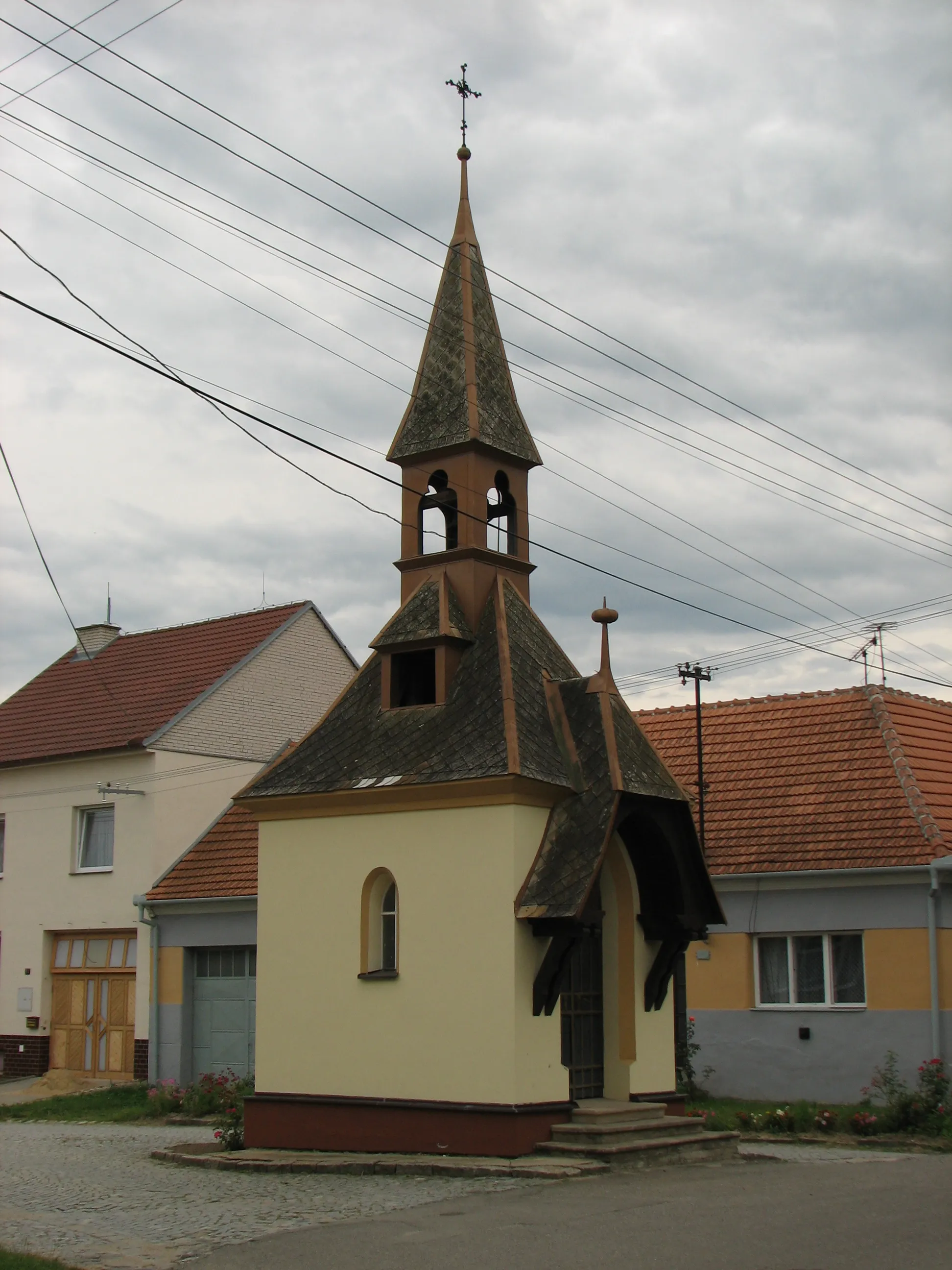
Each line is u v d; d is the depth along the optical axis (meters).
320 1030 18.47
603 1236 12.09
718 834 24.52
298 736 34.81
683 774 26.50
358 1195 14.88
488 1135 16.69
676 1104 19.09
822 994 23.03
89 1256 12.00
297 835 19.20
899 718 25.72
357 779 18.67
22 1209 14.59
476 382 20.55
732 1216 12.84
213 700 32.88
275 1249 12.09
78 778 32.66
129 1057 30.52
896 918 22.22
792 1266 10.77
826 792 24.41
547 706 18.88
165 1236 12.92
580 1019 18.56
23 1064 32.16
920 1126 20.27
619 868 19.17
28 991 32.47
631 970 18.94
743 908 23.64
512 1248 11.73
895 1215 12.73
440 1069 17.28
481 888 17.34
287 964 18.95
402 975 17.84
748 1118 20.88
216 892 28.72
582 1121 17.33
